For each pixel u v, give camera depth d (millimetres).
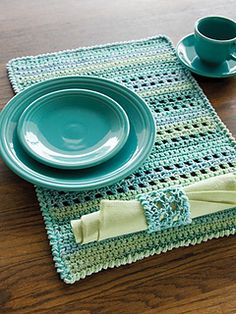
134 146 839
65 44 1096
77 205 781
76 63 1044
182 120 942
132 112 896
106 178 776
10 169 814
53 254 718
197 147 893
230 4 1261
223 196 760
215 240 768
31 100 896
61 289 687
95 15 1187
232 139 907
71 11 1192
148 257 734
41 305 669
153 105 968
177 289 700
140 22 1178
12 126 847
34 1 1215
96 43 1105
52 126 866
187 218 741
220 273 725
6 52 1062
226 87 1030
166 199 737
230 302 692
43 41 1099
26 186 809
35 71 1014
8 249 728
